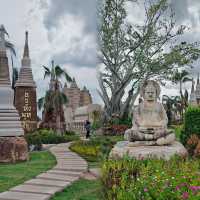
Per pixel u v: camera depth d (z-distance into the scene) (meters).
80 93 68.31
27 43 41.88
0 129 16.36
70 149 23.42
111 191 7.05
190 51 38.44
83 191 9.98
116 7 38.22
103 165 8.52
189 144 15.92
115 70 38.84
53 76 42.94
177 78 39.41
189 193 5.23
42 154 20.62
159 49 38.59
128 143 11.63
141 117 11.99
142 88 12.34
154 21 38.69
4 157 15.98
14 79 43.81
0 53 17.39
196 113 18.59
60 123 42.78
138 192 5.89
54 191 9.48
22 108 40.09
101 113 42.47
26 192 9.33
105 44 38.69
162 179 6.18
